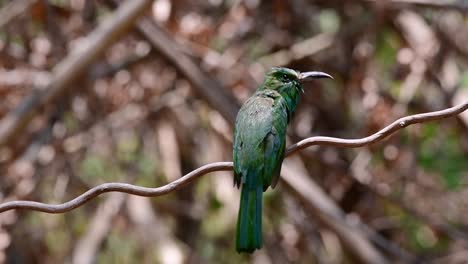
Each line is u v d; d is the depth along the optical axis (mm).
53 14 13320
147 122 14367
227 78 13289
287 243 14836
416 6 13758
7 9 13242
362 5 14711
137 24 12883
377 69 14688
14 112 11977
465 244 14672
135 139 14547
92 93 13680
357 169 13977
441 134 14789
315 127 14742
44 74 12859
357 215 14438
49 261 14531
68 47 13320
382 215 14703
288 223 14836
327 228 13320
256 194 7266
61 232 14703
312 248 14711
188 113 14445
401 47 14109
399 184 14031
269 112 7641
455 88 13938
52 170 13492
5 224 12648
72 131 13836
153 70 14023
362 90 14211
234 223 14867
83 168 14172
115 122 14180
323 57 14789
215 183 14836
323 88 14758
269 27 14555
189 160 14891
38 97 12031
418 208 14609
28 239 14312
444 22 14367
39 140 13266
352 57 14602
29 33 13188
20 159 12977
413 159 13945
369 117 13680
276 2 14367
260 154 7379
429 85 14023
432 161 14867
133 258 14305
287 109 7957
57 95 12156
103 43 12227
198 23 13070
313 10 14938
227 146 14031
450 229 14180
